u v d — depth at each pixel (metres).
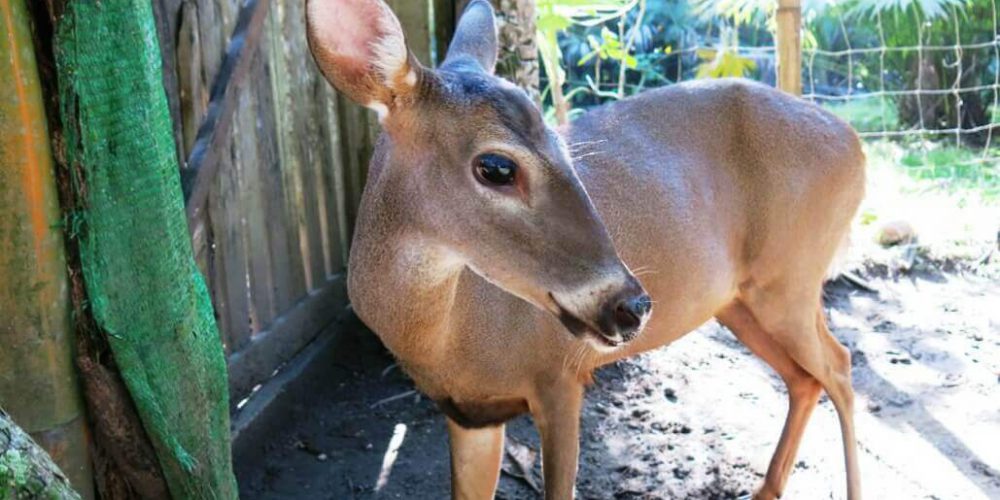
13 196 0.90
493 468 1.27
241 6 1.59
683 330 1.34
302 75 1.82
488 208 0.96
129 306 0.98
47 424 0.95
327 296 1.93
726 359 1.93
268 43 1.71
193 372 1.07
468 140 0.96
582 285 0.94
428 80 0.97
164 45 1.37
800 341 1.43
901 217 2.45
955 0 3.32
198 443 1.07
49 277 0.93
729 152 1.36
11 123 0.89
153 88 1.01
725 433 1.68
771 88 1.42
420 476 1.58
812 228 1.40
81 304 0.96
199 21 1.49
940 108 3.52
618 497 1.51
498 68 1.90
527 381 1.16
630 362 1.88
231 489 1.15
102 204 0.95
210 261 1.55
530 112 0.96
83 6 0.91
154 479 1.02
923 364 1.89
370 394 1.83
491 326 1.12
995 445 1.61
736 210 1.37
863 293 2.21
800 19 2.27
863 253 2.32
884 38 3.54
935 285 2.23
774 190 1.36
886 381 1.83
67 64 0.91
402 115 0.98
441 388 1.17
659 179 1.27
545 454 1.19
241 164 1.65
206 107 1.52
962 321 2.06
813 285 1.43
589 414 1.73
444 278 1.04
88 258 0.94
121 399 0.99
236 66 1.55
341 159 1.98
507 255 0.97
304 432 1.70
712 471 1.57
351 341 1.98
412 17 1.89
